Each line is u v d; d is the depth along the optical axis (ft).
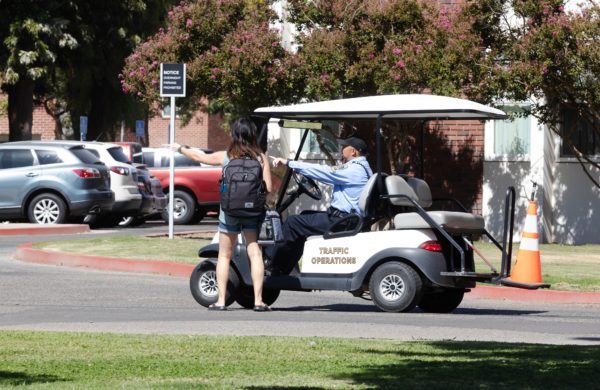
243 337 70.03
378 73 152.15
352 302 101.91
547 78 146.30
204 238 161.68
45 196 189.06
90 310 91.50
